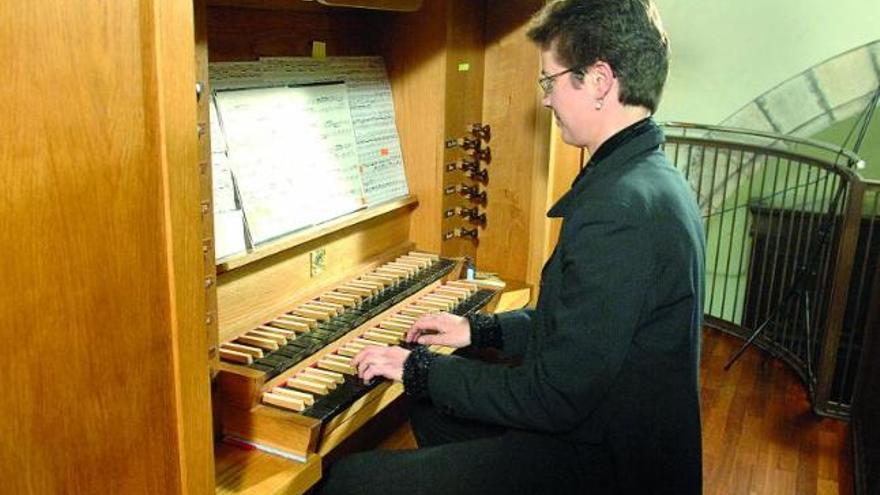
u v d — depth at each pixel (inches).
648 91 45.0
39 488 28.1
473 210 78.7
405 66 70.4
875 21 139.9
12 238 25.9
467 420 56.0
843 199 106.3
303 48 62.0
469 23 72.6
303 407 46.4
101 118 28.2
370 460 49.8
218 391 46.2
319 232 58.7
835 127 161.6
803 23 144.2
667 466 45.2
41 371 27.5
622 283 41.1
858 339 128.6
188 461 34.7
